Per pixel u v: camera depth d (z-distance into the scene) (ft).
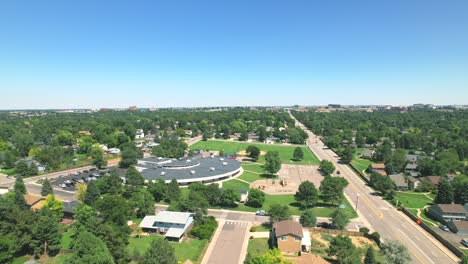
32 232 268.21
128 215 349.00
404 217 403.13
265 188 522.88
